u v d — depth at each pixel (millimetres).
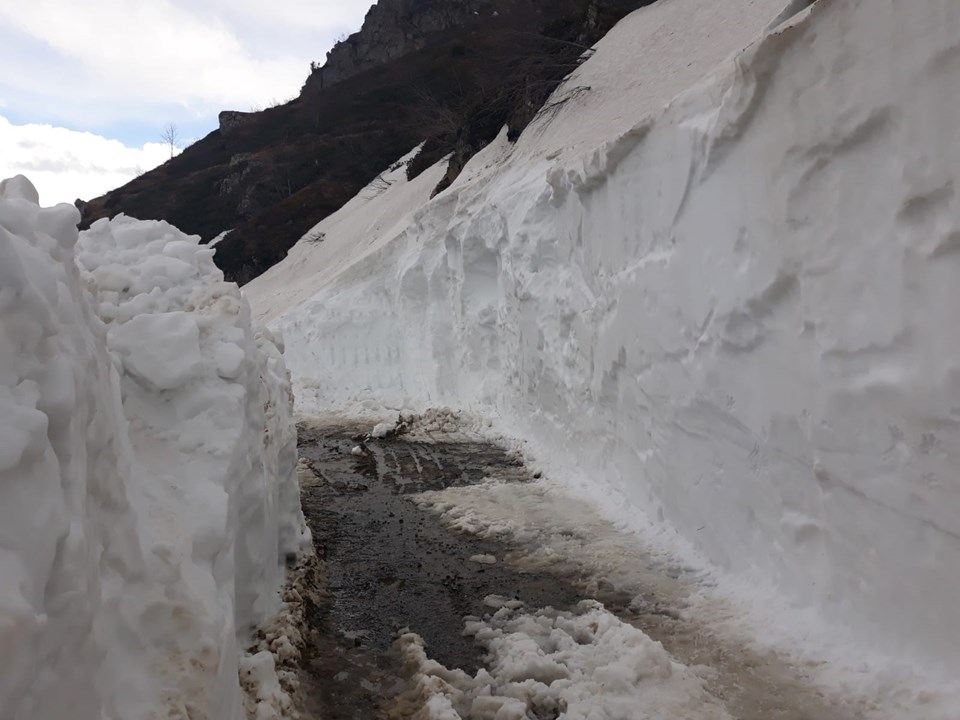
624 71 13242
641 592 5289
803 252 4293
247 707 3461
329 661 4461
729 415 5258
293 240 31312
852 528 4039
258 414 4711
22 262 2205
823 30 3990
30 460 1961
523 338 10648
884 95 3609
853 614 4059
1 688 1618
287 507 5695
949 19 3236
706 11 12641
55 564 2016
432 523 7168
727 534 5391
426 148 25469
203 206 40812
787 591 4660
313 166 38562
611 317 7672
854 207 3893
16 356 2072
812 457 4336
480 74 31906
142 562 2832
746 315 4941
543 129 13930
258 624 4484
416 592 5496
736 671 4082
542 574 5758
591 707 3713
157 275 4844
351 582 5715
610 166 7527
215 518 3494
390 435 11727
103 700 2250
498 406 12312
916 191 3459
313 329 16375
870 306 3801
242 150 47781
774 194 4535
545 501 7723
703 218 5543
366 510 7688
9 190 2953
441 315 14492
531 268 10461
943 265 3365
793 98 4285
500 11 47781
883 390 3719
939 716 3281
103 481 2684
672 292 6094
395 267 16484
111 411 3096
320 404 15070
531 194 11016
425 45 49406
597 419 8195
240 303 4902
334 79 53656
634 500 7098
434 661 4266
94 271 4668
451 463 9750
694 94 5777
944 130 3303
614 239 7648
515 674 4105
